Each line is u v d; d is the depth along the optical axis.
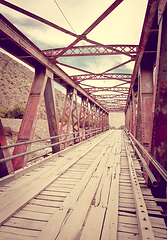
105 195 3.27
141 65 5.60
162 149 3.04
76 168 5.35
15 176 4.19
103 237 2.04
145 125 5.04
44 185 3.77
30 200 3.13
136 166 5.47
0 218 2.47
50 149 15.15
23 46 4.91
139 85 5.83
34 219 2.54
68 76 9.55
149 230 2.02
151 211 2.71
